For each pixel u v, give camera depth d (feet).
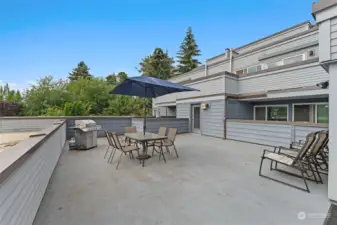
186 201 9.67
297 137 21.52
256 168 15.26
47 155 11.64
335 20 8.94
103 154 20.42
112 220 7.95
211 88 33.81
